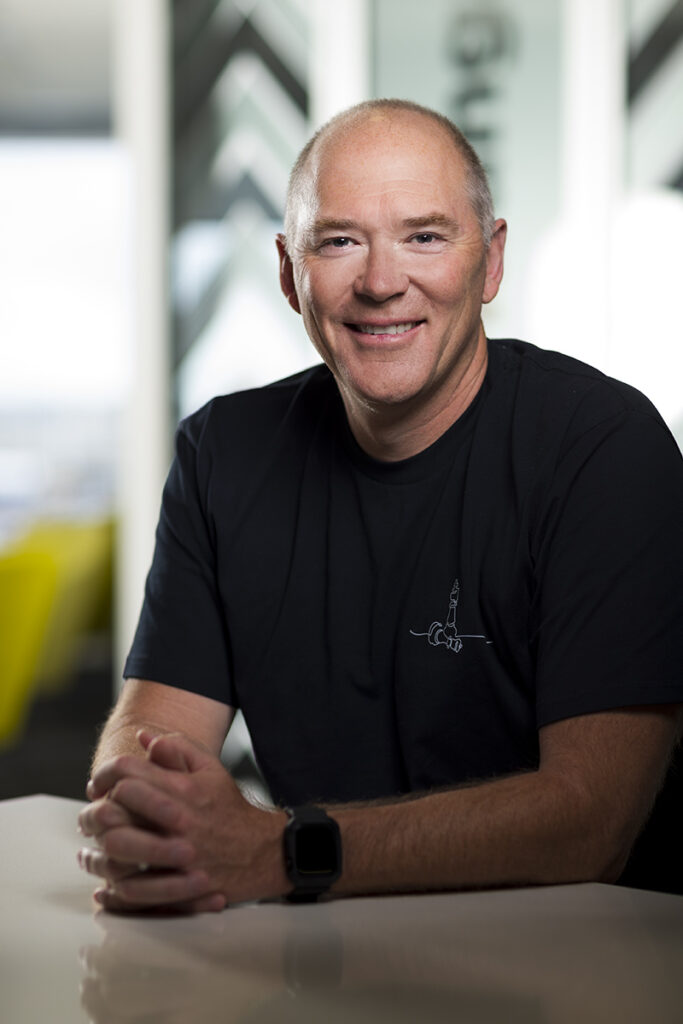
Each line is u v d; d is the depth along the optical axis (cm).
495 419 161
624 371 440
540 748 142
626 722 138
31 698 777
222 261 481
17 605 568
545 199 445
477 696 157
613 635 140
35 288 1086
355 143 154
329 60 461
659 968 92
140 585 482
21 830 141
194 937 103
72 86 1045
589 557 145
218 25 478
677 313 436
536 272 445
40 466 1078
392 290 151
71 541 799
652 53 441
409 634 158
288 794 168
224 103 479
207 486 175
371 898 117
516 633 154
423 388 155
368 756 163
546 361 167
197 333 482
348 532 164
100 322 1089
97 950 99
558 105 444
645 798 135
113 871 112
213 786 117
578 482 150
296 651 167
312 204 155
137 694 171
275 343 480
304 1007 85
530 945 99
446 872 120
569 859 126
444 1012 83
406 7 455
